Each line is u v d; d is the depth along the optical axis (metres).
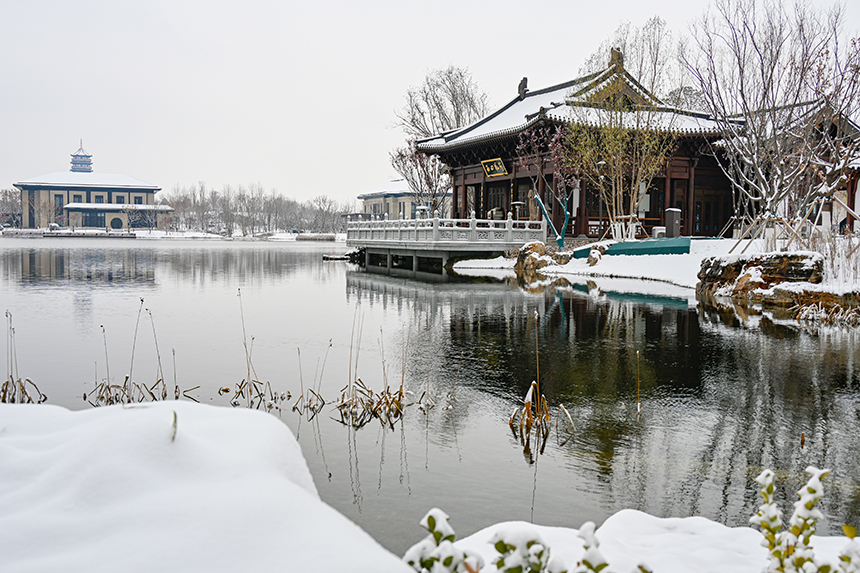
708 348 10.23
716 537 3.38
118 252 46.75
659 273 23.05
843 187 25.92
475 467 5.29
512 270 27.98
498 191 39.31
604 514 4.40
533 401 7.21
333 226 120.88
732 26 22.64
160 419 2.40
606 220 33.31
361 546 1.79
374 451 5.67
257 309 15.40
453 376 8.42
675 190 33.41
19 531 1.83
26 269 28.72
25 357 9.55
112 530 1.84
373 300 17.25
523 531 1.75
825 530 4.16
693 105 33.94
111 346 10.48
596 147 29.47
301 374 8.54
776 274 16.23
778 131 22.94
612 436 6.04
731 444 5.79
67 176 120.00
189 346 10.52
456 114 51.78
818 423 6.40
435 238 28.39
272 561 1.71
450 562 1.64
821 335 11.48
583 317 13.79
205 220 126.06
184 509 1.94
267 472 2.26
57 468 2.16
